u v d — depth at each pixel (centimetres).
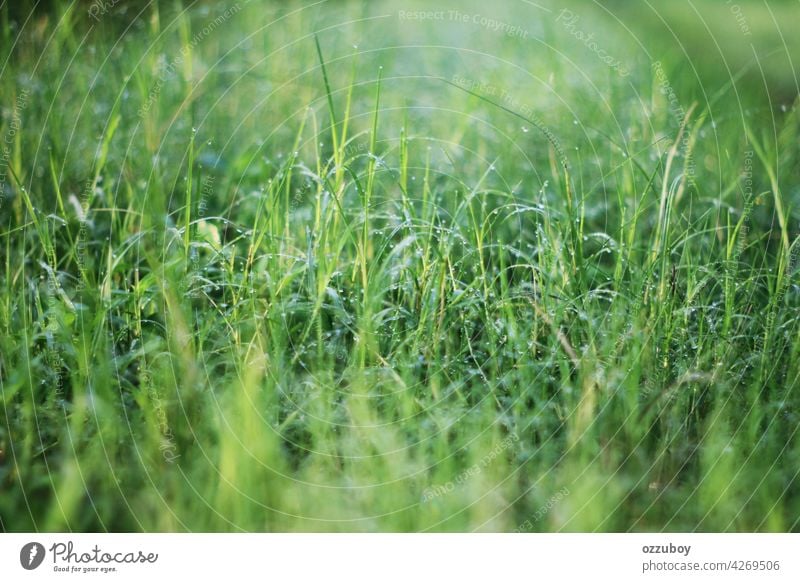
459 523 146
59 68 252
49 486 145
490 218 218
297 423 157
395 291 191
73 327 168
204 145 222
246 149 239
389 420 156
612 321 173
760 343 176
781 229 204
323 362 171
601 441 157
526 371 166
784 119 272
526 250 211
